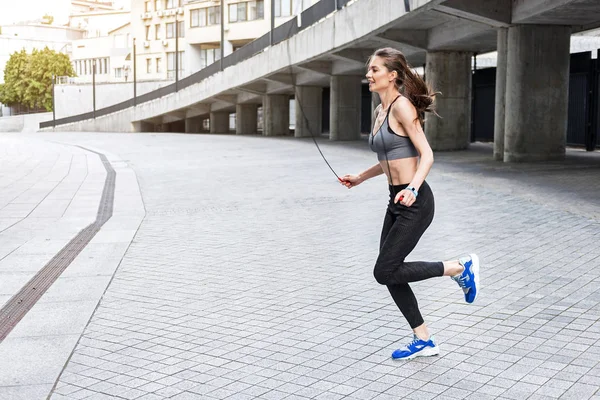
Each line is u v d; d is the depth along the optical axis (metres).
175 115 56.19
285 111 42.38
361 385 3.76
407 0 16.47
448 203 10.45
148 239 8.45
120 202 11.89
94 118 64.50
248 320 5.03
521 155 16.92
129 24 98.25
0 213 10.62
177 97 49.00
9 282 6.24
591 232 7.77
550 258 6.63
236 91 43.75
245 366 4.10
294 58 28.34
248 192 12.97
